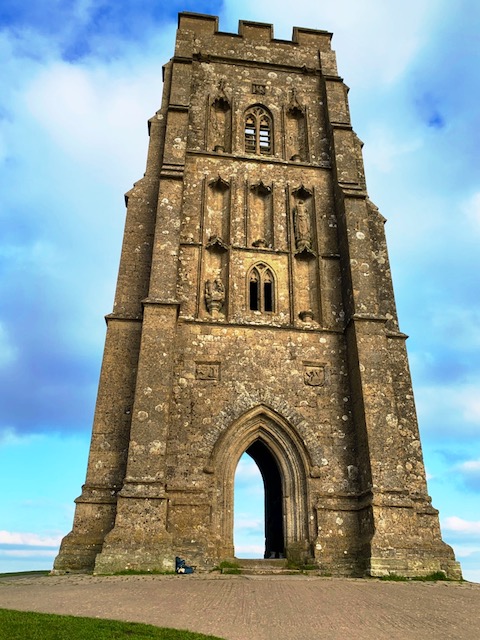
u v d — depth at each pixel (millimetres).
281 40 34469
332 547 20594
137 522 18750
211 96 31734
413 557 19234
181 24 33844
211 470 21312
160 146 29641
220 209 28438
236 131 30891
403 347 25109
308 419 23062
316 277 26938
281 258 27172
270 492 28250
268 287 26750
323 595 13367
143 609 11219
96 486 20609
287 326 24844
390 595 13734
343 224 27141
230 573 18984
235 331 24484
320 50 34625
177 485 20875
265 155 30734
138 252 26141
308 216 28812
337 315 25891
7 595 13133
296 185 29328
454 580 18641
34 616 9945
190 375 23250
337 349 24844
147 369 21500
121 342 23641
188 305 25141
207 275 26375
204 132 30406
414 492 22000
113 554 18141
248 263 26750
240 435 22531
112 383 22703
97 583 15227
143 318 22578
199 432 22141
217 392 23094
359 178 30391
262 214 28906
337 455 22453
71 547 19438
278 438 22781
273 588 14344
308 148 30953
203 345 23953
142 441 20156
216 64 33000
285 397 23422
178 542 19875
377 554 19109
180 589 13906
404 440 23094
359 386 22734
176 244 24750
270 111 32250
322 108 32562
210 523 20484
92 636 8539
